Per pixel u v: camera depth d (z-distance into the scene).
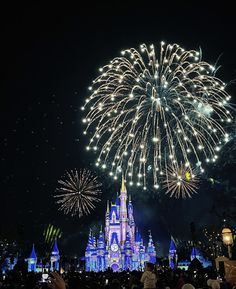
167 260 154.62
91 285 20.47
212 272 24.02
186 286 16.97
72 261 159.25
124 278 32.47
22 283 24.72
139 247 170.75
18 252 105.81
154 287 20.28
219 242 61.91
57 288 7.26
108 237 169.38
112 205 176.25
